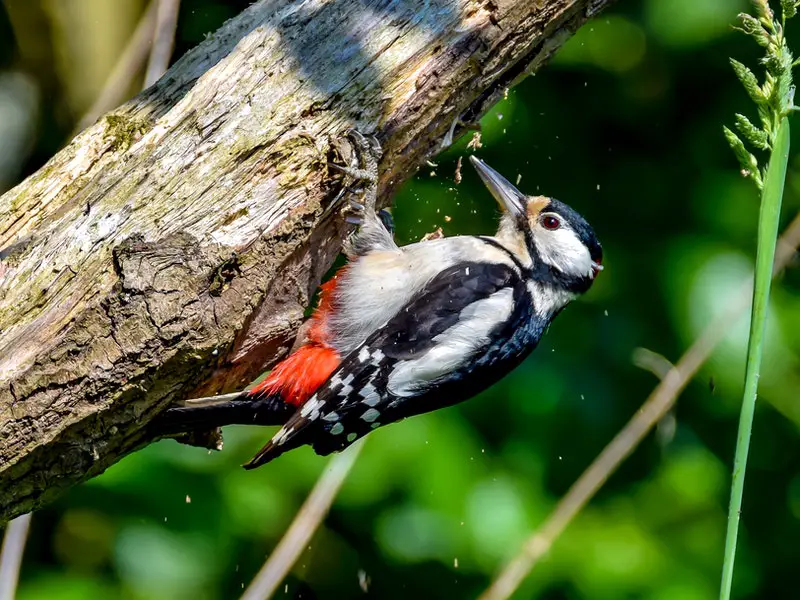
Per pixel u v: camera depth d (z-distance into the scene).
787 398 11.28
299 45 7.07
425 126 7.45
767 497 11.85
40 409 6.00
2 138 11.27
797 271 11.49
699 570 11.27
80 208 6.60
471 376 8.06
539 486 10.98
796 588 11.80
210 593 10.60
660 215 11.77
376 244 8.06
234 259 6.51
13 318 6.21
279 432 7.39
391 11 7.28
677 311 11.20
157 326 6.14
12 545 7.80
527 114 11.66
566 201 11.86
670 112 11.97
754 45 11.50
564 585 10.88
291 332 7.39
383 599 11.12
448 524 10.63
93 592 10.44
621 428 11.21
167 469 10.48
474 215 11.37
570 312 11.41
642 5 11.66
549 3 7.63
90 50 10.97
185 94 7.55
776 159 5.30
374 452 10.56
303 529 8.16
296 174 6.79
